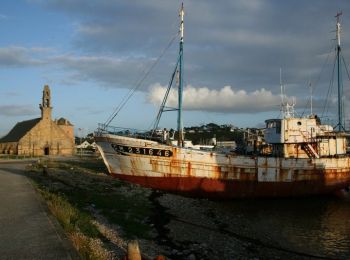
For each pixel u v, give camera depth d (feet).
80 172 134.31
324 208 104.06
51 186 90.48
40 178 105.50
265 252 58.44
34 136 328.08
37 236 38.91
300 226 80.18
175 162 106.93
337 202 114.93
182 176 107.24
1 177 102.47
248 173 112.78
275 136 131.13
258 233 70.59
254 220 83.92
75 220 50.62
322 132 131.95
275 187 115.75
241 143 163.84
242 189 112.47
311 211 99.04
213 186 109.50
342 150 132.46
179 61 117.19
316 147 126.41
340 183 125.39
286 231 74.84
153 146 106.93
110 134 111.04
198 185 108.37
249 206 103.76
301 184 119.14
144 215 71.05
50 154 332.39
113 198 82.99
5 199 61.67
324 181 122.42
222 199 110.93
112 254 41.19
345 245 65.41
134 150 107.86
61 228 42.29
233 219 81.87
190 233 63.41
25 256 32.71
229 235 65.98
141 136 115.96
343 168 126.31
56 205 54.75
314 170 120.98
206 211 87.30
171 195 102.32
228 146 219.00
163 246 53.47
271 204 108.78
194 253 52.65
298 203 112.37
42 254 33.24
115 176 112.68
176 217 74.43
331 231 75.72
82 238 40.78
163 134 117.80
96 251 38.60
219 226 72.54
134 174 109.19
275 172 115.65
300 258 57.16
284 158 116.98
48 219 46.55
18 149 320.29
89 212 65.16
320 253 60.49
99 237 48.57
